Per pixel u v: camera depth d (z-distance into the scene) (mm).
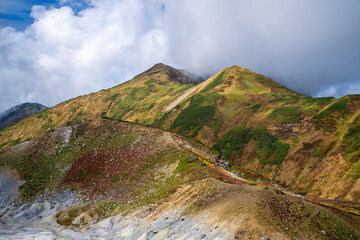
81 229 62125
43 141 103125
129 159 92938
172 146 95750
